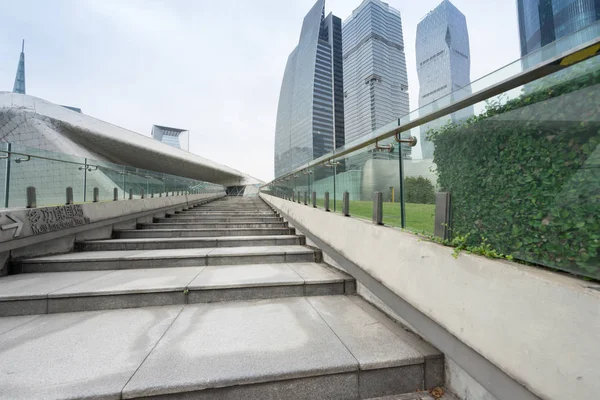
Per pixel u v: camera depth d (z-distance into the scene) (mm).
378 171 2486
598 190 887
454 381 1577
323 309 2373
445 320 1472
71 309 2311
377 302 2412
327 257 3518
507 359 1113
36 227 3252
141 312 2289
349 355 1648
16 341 1795
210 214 7582
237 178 53688
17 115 23672
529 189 1125
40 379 1408
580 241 937
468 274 1326
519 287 1068
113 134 29641
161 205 7262
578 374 861
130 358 1601
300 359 1604
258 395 1453
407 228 2037
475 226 1402
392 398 1564
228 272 3055
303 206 4641
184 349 1707
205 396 1402
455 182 1560
